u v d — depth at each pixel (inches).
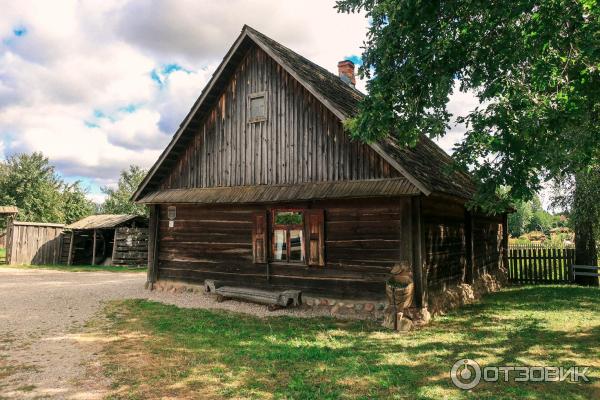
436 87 318.7
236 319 392.2
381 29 337.1
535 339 328.8
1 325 367.6
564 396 219.9
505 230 736.3
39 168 1823.3
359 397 216.1
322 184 430.0
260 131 492.1
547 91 335.9
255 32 494.0
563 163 311.1
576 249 687.7
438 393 222.8
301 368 259.3
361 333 343.3
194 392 221.8
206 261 522.0
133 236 1037.8
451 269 479.2
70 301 481.7
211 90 517.7
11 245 1010.7
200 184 536.7
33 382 234.2
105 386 229.1
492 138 309.3
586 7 270.8
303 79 434.9
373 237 403.9
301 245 459.8
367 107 325.1
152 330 350.6
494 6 296.8
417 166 413.7
